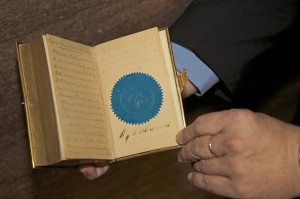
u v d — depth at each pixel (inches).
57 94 21.7
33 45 22.2
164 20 36.9
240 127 21.2
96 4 32.0
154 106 24.1
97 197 42.3
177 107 24.1
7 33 28.0
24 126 32.4
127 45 24.5
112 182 42.8
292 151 22.0
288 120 47.8
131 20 34.6
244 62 29.3
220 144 21.8
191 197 51.5
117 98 24.3
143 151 23.9
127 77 24.3
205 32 29.1
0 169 33.1
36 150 22.4
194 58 29.2
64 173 37.7
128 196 45.3
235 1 29.5
